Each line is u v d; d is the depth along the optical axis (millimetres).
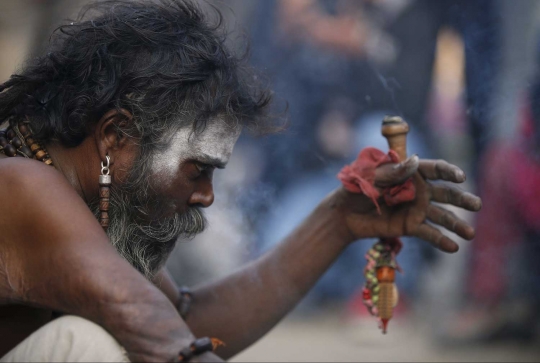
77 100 4289
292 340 12188
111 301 3605
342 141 12375
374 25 11641
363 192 4867
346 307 13031
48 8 10523
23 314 4242
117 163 4344
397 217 5074
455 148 11133
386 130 4984
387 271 5145
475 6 10281
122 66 4289
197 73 4324
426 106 11445
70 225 3775
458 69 10672
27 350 3697
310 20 12320
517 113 10273
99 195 4332
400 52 11484
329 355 11242
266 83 5125
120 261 3744
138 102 4270
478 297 11797
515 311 11664
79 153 4387
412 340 12039
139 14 4488
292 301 5383
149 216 4387
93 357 3568
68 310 3732
